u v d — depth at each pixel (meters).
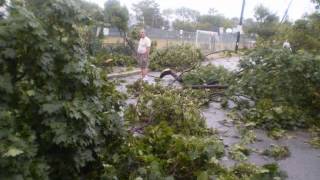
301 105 10.93
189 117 8.13
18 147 3.33
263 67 11.12
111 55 18.84
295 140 8.60
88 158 4.19
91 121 4.04
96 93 4.54
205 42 42.09
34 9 4.12
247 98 11.77
